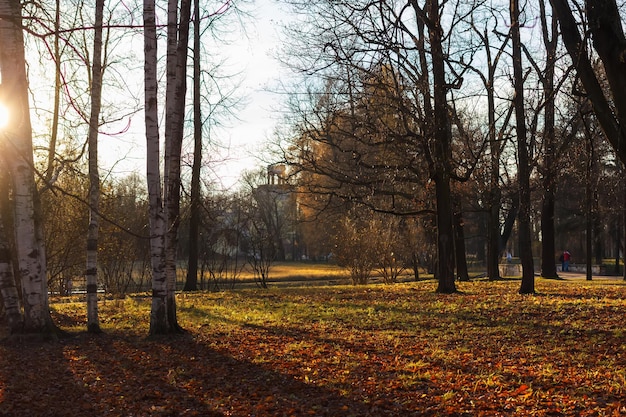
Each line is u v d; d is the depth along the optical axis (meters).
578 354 10.68
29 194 12.70
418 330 14.04
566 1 11.34
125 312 18.97
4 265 12.94
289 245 91.44
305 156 26.83
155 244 13.79
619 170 32.19
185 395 8.69
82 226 24.80
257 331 14.45
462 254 32.66
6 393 8.75
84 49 16.00
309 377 9.52
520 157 21.75
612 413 6.95
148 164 13.56
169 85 14.42
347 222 32.72
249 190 48.97
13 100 11.98
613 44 10.26
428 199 29.84
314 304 20.06
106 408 8.08
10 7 11.62
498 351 11.23
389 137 23.05
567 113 21.34
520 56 20.78
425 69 21.47
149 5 13.24
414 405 7.80
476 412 7.38
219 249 33.53
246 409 7.86
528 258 21.80
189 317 17.22
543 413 7.16
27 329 12.87
